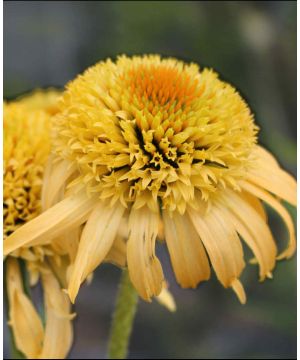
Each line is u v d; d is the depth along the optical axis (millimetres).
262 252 274
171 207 265
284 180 287
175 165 272
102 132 269
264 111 836
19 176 297
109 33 942
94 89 275
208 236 268
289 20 852
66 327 296
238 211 274
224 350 726
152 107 272
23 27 1049
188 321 764
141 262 264
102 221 268
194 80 280
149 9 852
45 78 1059
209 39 859
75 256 277
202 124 271
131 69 281
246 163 277
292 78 855
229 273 268
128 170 270
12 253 294
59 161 277
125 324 305
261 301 684
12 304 296
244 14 859
